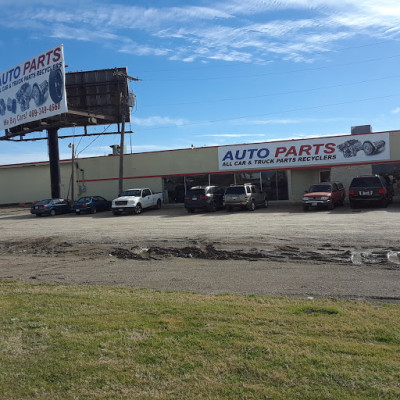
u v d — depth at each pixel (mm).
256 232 15969
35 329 5281
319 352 4297
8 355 4418
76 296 7137
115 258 11883
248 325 5234
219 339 4734
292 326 5160
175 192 34562
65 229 20703
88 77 39969
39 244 15617
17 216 32156
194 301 6562
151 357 4266
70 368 4051
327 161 30250
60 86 32531
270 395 3436
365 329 5008
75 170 37281
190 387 3613
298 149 30891
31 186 44625
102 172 36688
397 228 15273
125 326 5293
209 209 27484
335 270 9070
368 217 19656
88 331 5160
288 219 20516
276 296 7016
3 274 10125
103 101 39812
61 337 4945
